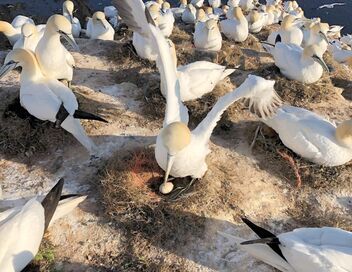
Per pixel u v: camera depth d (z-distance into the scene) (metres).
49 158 1.33
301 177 1.35
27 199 1.22
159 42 1.12
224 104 1.15
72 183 1.26
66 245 1.13
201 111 1.51
